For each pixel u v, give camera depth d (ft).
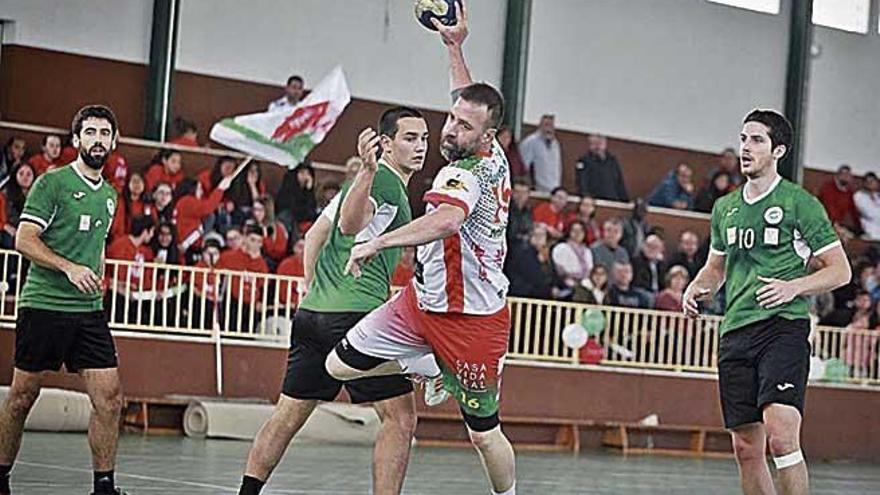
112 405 34.40
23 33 77.46
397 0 88.58
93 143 33.88
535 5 93.30
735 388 31.04
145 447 58.44
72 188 33.76
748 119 31.30
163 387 68.64
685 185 93.04
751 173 31.04
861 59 104.78
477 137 28.22
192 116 82.02
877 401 85.66
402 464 30.12
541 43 93.56
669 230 90.79
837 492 59.57
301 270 73.10
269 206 74.74
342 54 86.79
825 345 85.25
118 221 69.97
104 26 79.25
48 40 78.07
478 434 29.48
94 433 34.45
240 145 72.38
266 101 84.12
